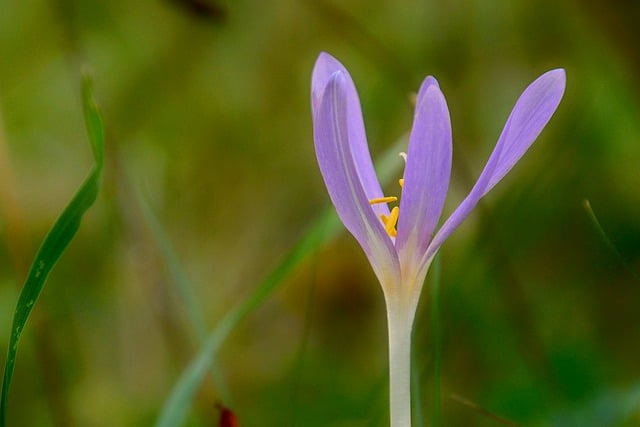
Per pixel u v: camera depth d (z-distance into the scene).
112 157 1.05
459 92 1.37
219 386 0.82
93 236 1.22
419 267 0.71
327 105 0.69
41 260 0.71
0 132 0.90
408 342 0.71
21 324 0.71
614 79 1.22
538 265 1.15
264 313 1.27
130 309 1.20
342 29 1.16
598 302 1.12
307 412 1.02
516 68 1.38
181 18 1.35
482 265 0.96
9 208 0.90
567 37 1.34
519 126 0.70
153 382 1.16
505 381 0.92
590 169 1.20
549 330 1.04
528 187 1.07
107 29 1.37
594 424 0.85
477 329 0.94
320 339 1.25
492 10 1.39
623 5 1.21
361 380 1.09
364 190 0.72
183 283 0.83
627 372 1.01
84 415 1.08
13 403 1.08
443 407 0.93
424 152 0.70
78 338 1.15
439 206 0.71
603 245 1.15
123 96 1.38
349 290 1.28
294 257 0.80
